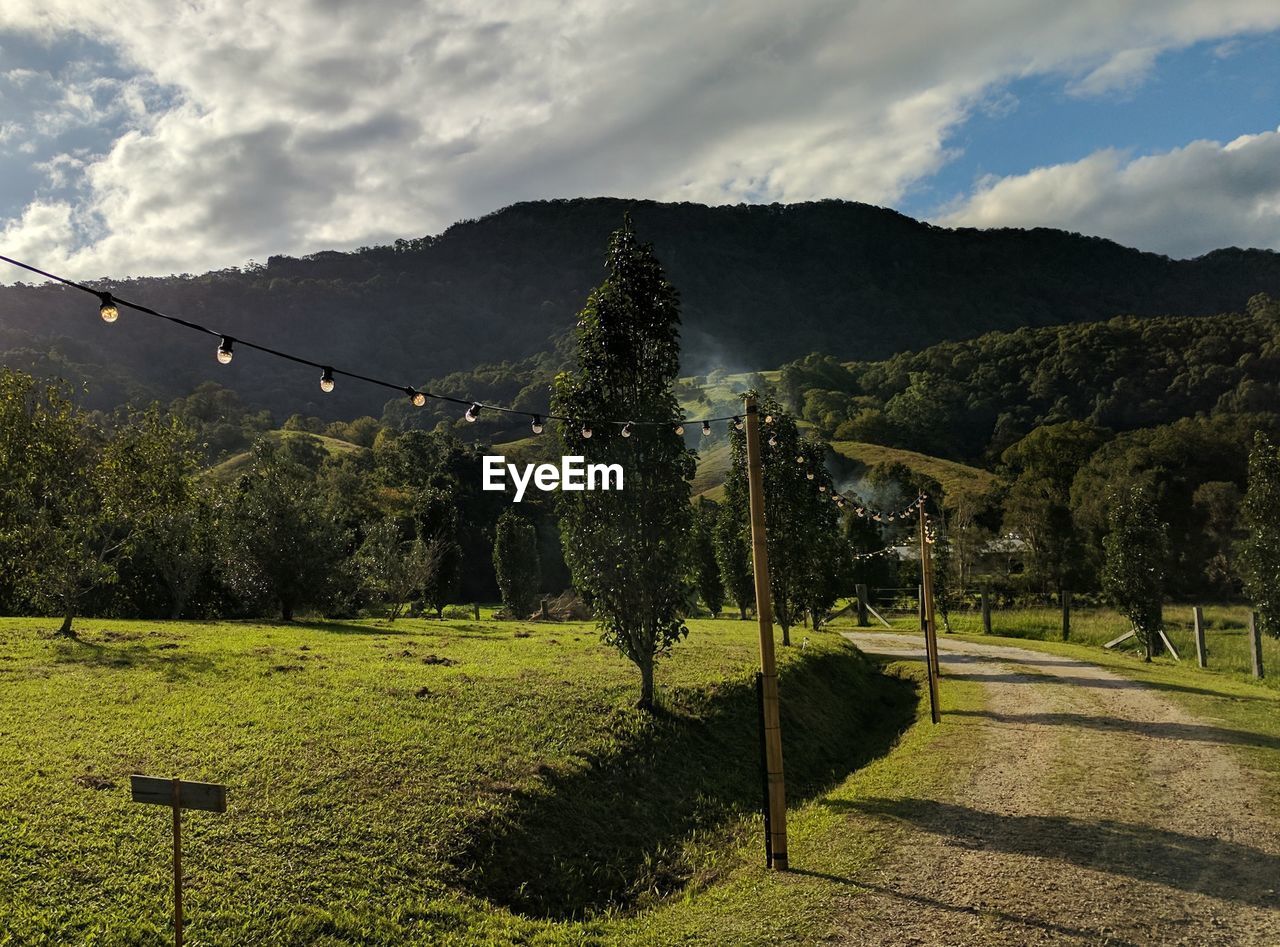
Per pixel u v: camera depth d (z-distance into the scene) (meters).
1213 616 40.53
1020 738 17.78
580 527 17.88
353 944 8.61
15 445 26.09
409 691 17.16
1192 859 10.92
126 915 8.50
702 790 15.12
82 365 143.50
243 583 33.72
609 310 17.94
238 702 15.89
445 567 48.06
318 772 12.42
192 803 7.57
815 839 12.25
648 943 9.17
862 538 49.97
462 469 79.00
